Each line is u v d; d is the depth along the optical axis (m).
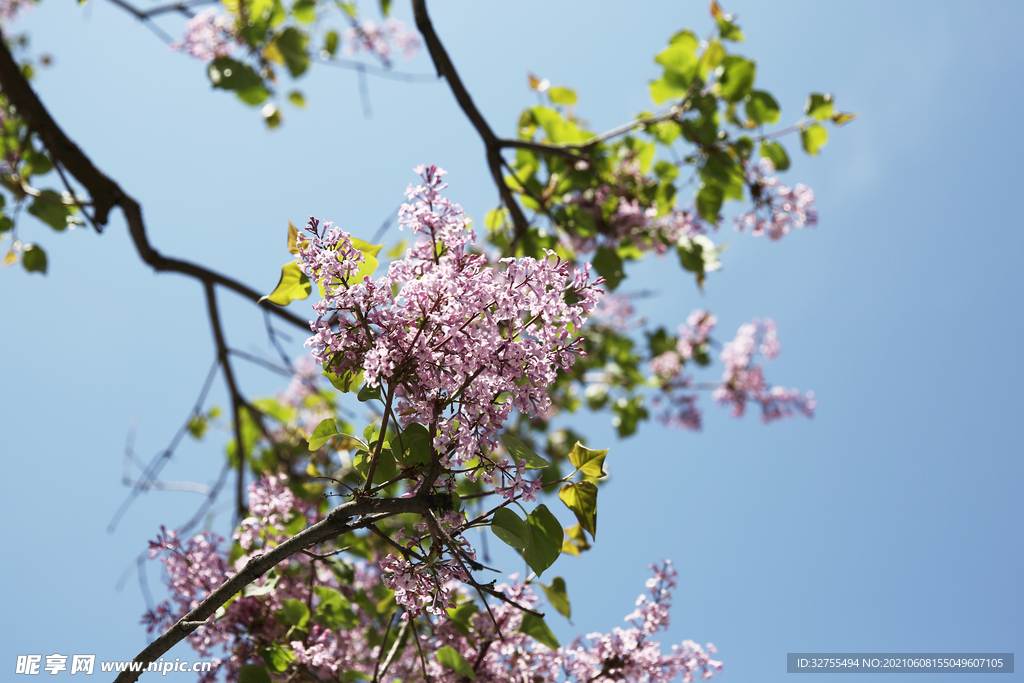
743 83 2.30
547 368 1.32
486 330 1.30
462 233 1.32
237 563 1.57
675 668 1.54
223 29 2.35
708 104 2.32
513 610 1.57
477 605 1.57
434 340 1.31
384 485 1.34
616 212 2.41
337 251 1.32
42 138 2.09
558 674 1.54
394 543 1.34
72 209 2.31
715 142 2.37
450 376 1.31
